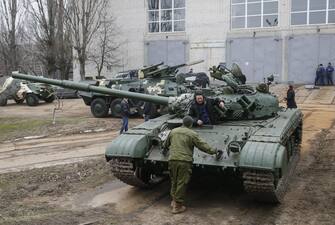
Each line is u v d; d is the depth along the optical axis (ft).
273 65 114.32
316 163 38.40
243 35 116.78
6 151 49.19
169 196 30.42
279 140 26.58
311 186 31.60
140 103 68.69
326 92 95.55
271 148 25.55
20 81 94.02
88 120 68.80
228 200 29.32
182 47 124.98
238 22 118.01
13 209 28.09
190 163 26.76
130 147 28.35
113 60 134.00
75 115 76.84
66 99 108.17
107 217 26.48
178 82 69.82
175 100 33.09
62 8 129.90
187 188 31.94
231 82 33.63
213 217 26.25
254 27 116.06
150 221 25.71
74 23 129.49
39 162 42.68
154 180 32.83
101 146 49.67
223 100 32.01
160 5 127.65
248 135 28.07
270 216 26.12
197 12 122.01
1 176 36.86
